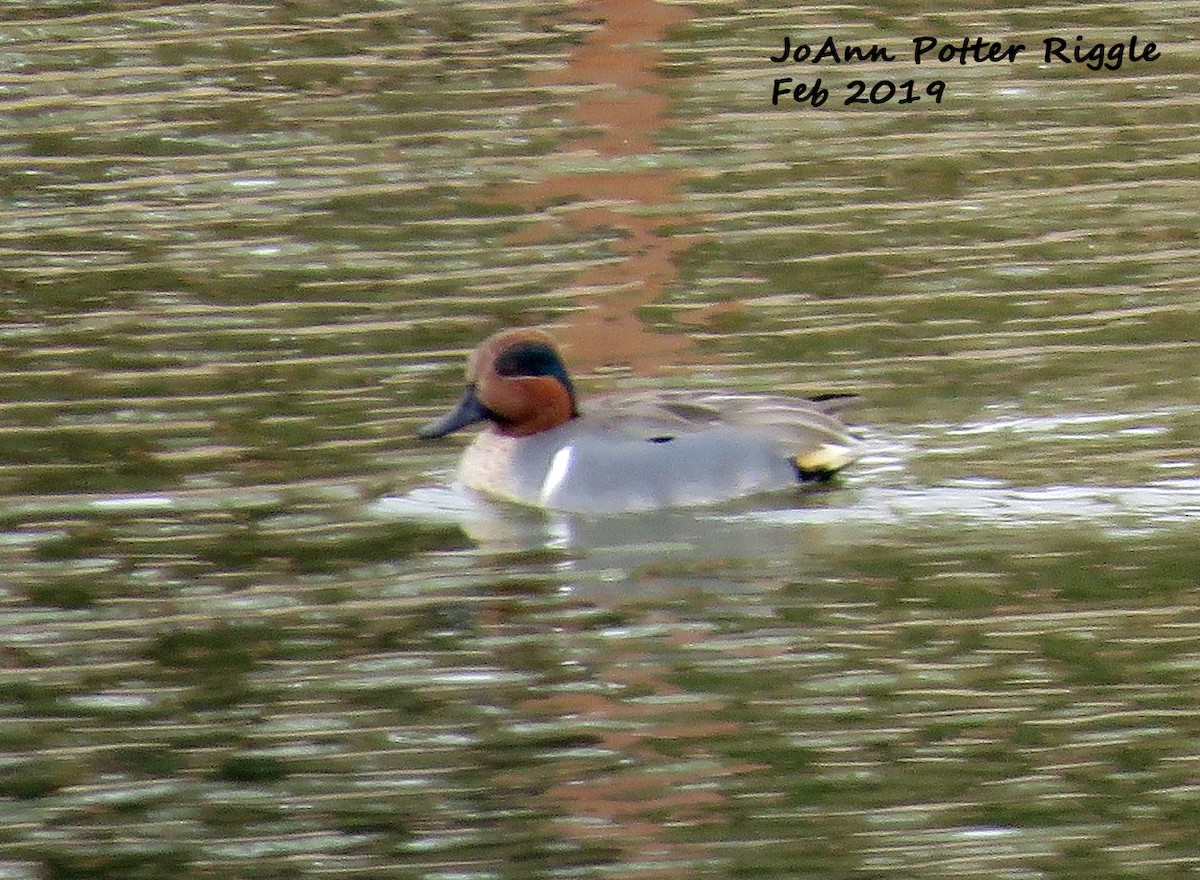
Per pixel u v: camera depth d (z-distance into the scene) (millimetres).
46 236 18656
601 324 17094
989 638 12461
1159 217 18938
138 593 13062
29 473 14555
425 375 16172
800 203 19406
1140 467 14586
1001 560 13391
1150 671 12086
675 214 19219
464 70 22422
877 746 11484
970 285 17672
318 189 19703
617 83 22109
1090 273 17844
